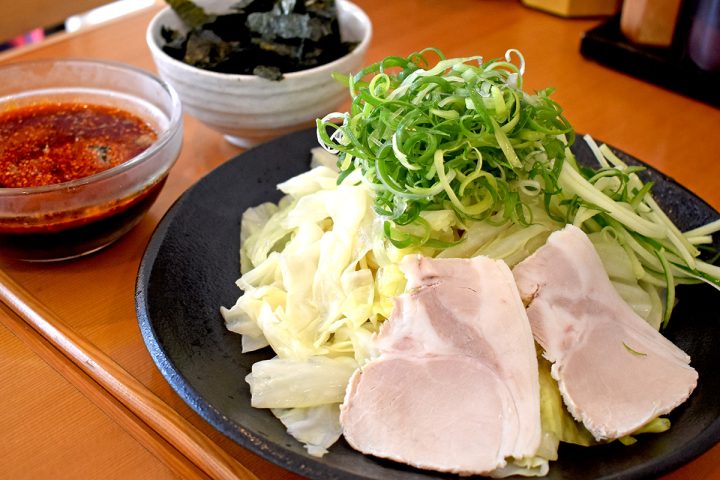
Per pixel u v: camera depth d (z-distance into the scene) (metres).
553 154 0.38
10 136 0.45
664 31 0.56
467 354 0.34
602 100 0.55
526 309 0.35
